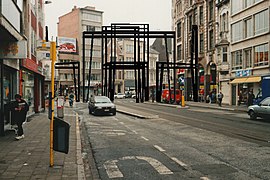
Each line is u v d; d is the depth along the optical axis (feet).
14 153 32.91
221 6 152.46
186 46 201.26
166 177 25.20
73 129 54.65
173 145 39.60
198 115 88.33
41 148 35.70
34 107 87.35
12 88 58.03
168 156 33.06
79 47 276.00
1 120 44.52
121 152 35.81
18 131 42.11
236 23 136.98
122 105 149.79
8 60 50.29
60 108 69.62
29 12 73.82
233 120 73.56
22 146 36.88
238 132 51.60
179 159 31.53
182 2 210.18
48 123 61.67
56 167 27.09
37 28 90.12
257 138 44.86
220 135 48.16
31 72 79.20
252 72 123.44
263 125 62.69
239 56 134.82
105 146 39.91
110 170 27.81
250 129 55.77
